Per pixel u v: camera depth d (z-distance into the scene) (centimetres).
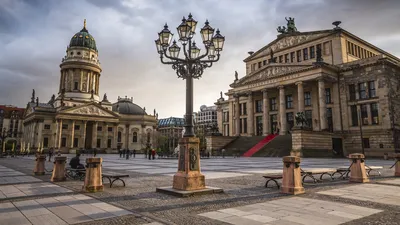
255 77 6544
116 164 3338
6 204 959
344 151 5375
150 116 13038
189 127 1223
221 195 1127
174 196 1111
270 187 1336
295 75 5678
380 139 4969
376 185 1419
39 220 751
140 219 763
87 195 1138
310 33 6400
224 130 9200
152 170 2373
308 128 4719
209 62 1309
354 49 6184
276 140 5388
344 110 5488
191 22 1284
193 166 1186
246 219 758
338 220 745
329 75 5447
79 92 11631
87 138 11662
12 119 15512
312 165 2747
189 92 1258
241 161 3681
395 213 821
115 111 12706
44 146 10556
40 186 1408
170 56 1302
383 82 4994
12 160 4659
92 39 12612
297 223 715
